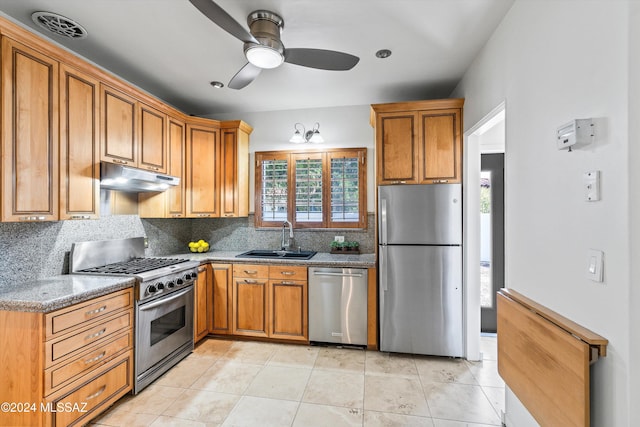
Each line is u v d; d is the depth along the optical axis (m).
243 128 3.64
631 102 1.02
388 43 2.27
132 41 2.23
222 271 3.24
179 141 3.23
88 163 2.17
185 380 2.44
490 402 2.16
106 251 2.65
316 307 3.06
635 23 1.01
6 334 1.65
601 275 1.15
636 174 1.01
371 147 3.59
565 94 1.36
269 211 3.80
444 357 2.86
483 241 3.40
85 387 1.85
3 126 1.65
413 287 2.85
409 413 2.04
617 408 1.08
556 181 1.42
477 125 2.45
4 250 1.94
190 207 3.34
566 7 1.34
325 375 2.52
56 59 1.94
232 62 2.55
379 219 2.93
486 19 1.98
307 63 2.08
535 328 1.49
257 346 3.09
